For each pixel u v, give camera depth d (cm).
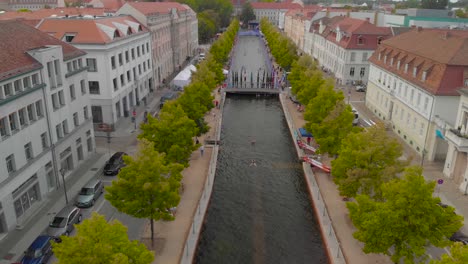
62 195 3806
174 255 2906
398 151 3238
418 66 4969
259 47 16762
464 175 3838
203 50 13838
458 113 4078
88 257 1770
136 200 2722
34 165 3503
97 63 5469
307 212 3766
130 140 5309
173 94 7194
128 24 6681
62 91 4050
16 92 3284
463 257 1680
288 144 5594
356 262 2848
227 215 3691
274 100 8225
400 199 2353
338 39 9162
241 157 5088
